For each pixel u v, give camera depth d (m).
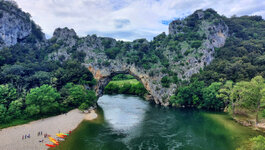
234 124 67.75
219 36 137.88
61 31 140.50
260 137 39.28
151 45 136.88
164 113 88.25
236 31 156.75
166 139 55.50
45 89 72.69
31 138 51.56
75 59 116.44
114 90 155.50
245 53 117.88
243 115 77.94
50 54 124.25
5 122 58.91
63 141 51.62
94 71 114.69
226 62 107.88
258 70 97.12
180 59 117.44
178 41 133.50
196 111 91.19
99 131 61.31
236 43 133.75
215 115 82.06
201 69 113.25
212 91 88.44
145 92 140.00
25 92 73.44
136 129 64.50
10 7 121.12
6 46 107.62
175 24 153.75
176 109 96.75
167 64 115.38
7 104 64.81
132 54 122.06
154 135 58.75
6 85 69.62
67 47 127.81
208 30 135.75
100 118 77.19
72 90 88.06
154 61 118.19
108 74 116.62
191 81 105.31
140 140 54.56
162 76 111.94
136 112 90.44
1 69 86.31
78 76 100.94
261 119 70.56
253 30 158.12
